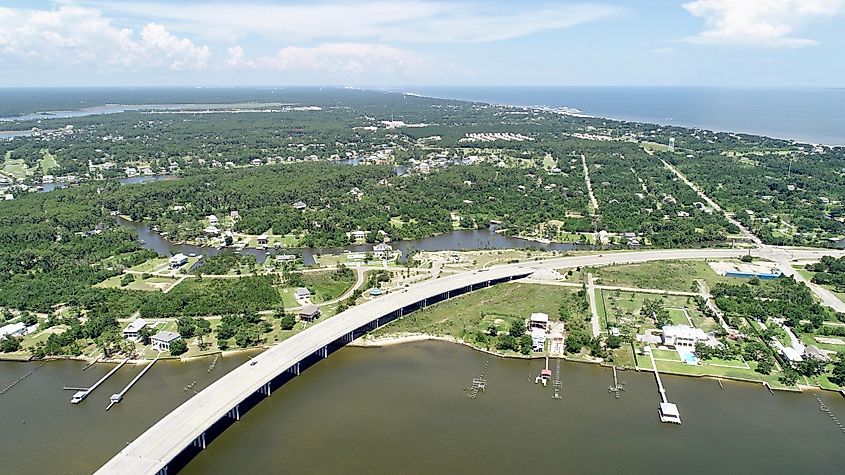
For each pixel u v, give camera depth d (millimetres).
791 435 166375
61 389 187750
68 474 147875
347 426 169250
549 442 162625
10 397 183375
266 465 152250
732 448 160375
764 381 191875
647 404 181125
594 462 154375
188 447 158875
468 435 165375
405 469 151125
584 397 184875
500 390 189375
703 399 183375
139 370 199000
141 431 165375
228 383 178750
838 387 188375
